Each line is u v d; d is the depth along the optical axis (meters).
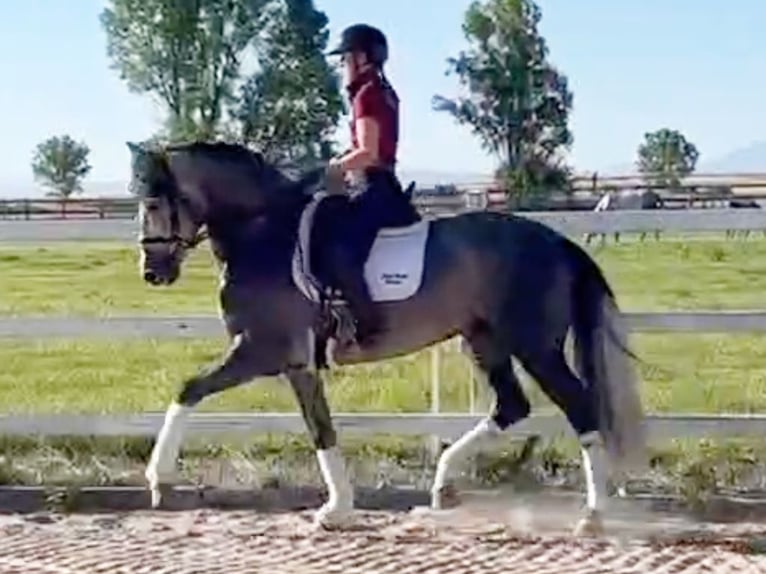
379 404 9.42
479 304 7.03
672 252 23.50
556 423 7.78
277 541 6.90
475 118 61.88
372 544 6.81
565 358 7.09
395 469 8.20
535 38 61.59
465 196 11.63
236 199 6.99
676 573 6.23
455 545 6.78
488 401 8.19
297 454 8.52
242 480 8.02
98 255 24.59
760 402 9.79
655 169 74.88
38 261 23.83
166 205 7.00
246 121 54.03
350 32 7.00
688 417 7.84
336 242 6.95
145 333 8.13
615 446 6.97
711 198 33.53
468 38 61.69
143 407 9.73
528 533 7.04
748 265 21.19
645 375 11.13
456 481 7.76
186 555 6.61
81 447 8.74
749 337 13.65
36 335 8.17
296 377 7.05
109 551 6.70
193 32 53.31
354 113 7.04
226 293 7.00
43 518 7.52
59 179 71.56
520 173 60.22
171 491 7.66
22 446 8.72
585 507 7.31
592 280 7.04
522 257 7.00
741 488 7.88
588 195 40.03
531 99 61.44
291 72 53.62
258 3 53.19
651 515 7.52
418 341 7.07
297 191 7.08
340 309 6.93
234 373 6.98
